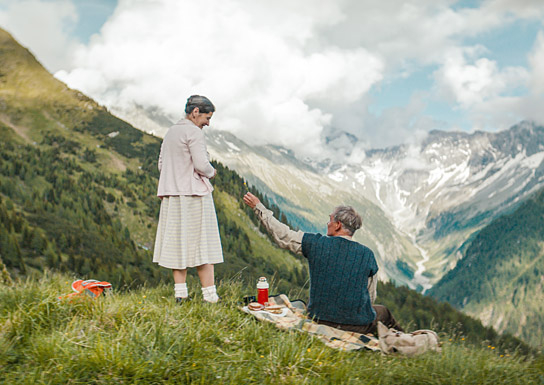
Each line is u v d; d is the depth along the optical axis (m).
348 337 5.96
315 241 6.35
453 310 138.00
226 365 4.12
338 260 6.20
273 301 7.14
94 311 5.03
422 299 144.38
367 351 5.49
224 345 4.72
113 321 4.89
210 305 5.96
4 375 3.63
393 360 5.10
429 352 5.34
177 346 4.23
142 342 4.19
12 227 164.75
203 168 6.37
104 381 3.62
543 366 5.30
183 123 6.50
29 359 3.93
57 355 3.90
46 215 198.62
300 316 6.44
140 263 175.38
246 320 5.62
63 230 186.00
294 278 183.25
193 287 7.34
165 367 3.84
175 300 6.37
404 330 6.64
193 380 3.80
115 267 154.75
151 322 4.79
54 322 4.75
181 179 6.40
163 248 6.35
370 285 6.39
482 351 5.57
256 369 4.19
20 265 139.50
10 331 4.38
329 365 4.39
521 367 5.22
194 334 4.56
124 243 193.50
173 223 6.39
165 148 6.52
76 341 4.20
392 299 144.12
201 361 4.06
